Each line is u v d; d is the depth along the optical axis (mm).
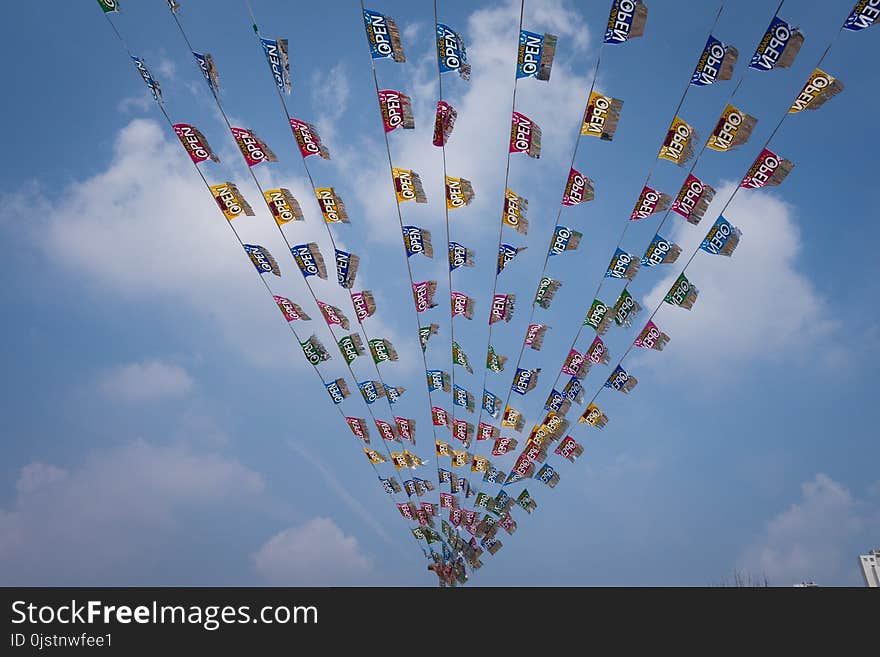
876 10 6406
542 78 8031
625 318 11062
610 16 7457
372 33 8125
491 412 14938
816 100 7102
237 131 9031
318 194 9859
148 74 8102
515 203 9781
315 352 12602
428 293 11898
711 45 7395
